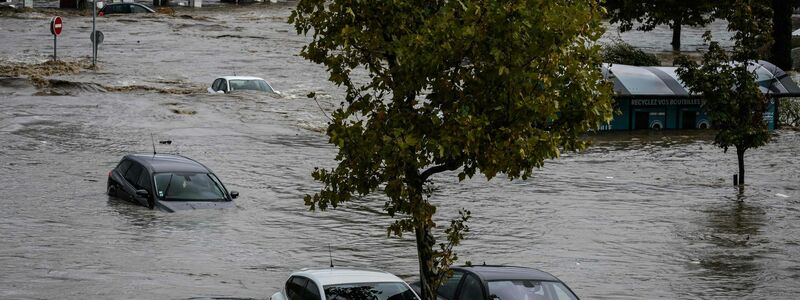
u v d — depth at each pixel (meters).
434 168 40.03
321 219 74.00
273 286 54.38
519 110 37.69
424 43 36.81
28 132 106.31
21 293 50.41
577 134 40.03
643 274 60.44
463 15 37.25
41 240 62.97
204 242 64.50
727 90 91.69
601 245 68.31
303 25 40.91
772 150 117.62
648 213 80.12
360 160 38.50
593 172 99.75
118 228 67.19
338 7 39.47
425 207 38.81
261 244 64.94
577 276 59.25
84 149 98.88
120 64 166.12
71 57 171.00
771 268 63.22
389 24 39.31
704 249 68.00
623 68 134.50
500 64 37.00
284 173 92.31
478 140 37.28
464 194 86.12
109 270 56.28
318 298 40.56
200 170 77.38
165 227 68.12
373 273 42.69
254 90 140.88
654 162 107.06
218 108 128.12
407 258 62.72
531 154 38.06
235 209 75.06
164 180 74.62
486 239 69.06
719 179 97.75
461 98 37.78
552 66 37.66
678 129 133.88
